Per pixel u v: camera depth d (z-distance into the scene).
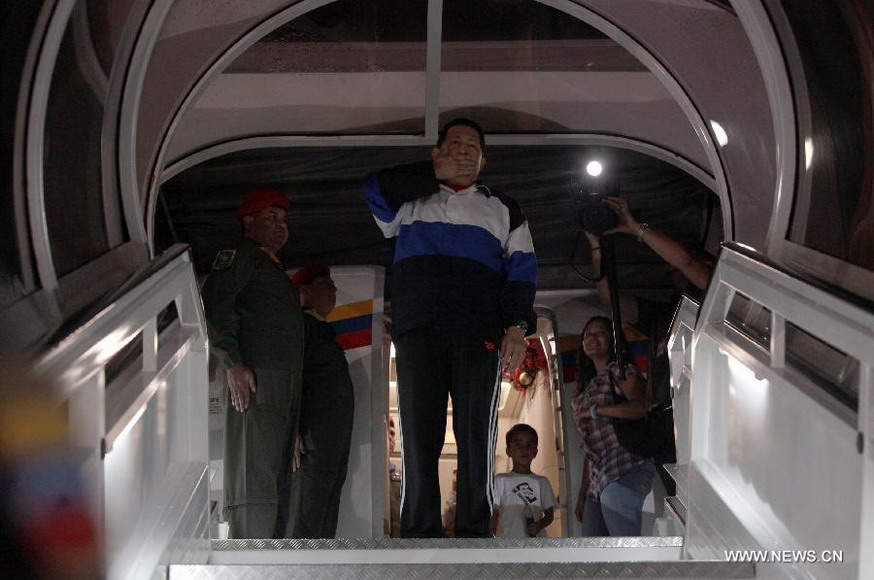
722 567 3.45
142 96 5.03
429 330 5.43
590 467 7.14
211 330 6.19
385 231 5.80
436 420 5.39
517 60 6.79
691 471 4.42
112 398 3.25
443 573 3.43
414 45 6.61
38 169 3.17
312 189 7.68
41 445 2.41
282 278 6.57
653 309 7.57
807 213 4.17
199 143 7.20
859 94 3.62
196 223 7.65
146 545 3.33
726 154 5.57
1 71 2.95
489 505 5.39
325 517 6.86
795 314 3.05
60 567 2.48
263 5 5.53
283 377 6.40
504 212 5.68
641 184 7.75
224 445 6.40
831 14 3.78
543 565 3.46
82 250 3.89
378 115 7.20
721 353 4.37
